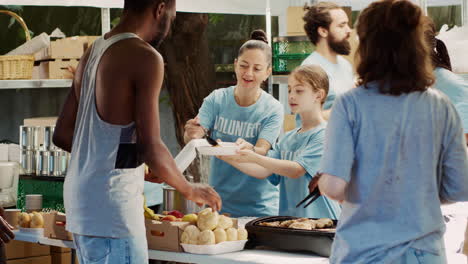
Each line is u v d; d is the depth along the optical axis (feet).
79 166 8.14
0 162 15.98
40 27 20.34
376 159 6.72
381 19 6.77
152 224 9.84
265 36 13.61
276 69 15.88
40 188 15.80
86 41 15.81
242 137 12.62
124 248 8.01
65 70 15.70
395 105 6.72
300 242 9.28
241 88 12.57
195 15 20.33
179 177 8.24
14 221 12.34
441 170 7.06
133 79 7.86
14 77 15.29
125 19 8.33
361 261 6.73
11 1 13.88
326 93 11.64
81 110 8.36
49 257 13.24
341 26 14.79
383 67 6.73
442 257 6.81
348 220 6.87
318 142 11.33
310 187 9.02
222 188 12.66
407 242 6.64
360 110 6.78
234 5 17.11
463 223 10.11
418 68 6.73
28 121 16.10
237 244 9.64
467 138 11.28
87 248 8.08
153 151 7.92
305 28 15.06
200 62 20.68
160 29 8.45
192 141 10.99
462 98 11.21
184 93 20.65
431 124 6.78
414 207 6.70
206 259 9.34
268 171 12.12
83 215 8.04
